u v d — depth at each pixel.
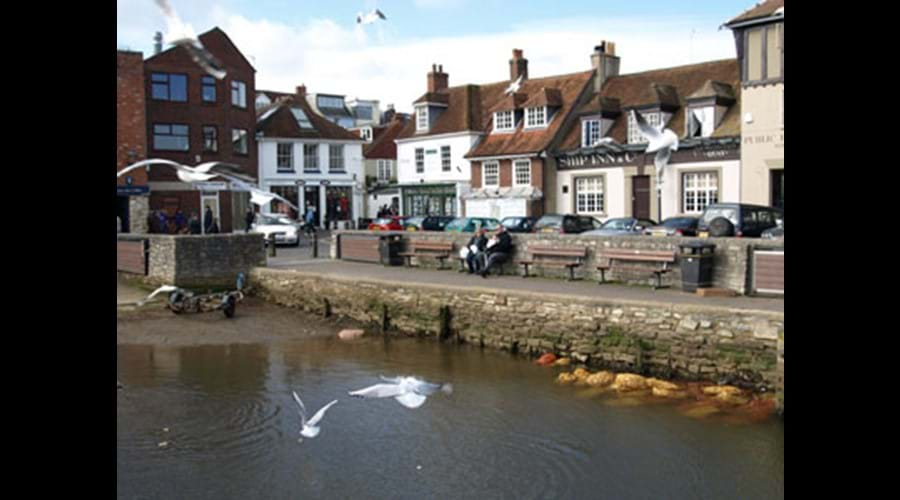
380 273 18.55
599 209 34.03
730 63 32.38
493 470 8.34
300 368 12.88
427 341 15.10
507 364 13.03
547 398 10.91
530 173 35.97
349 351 14.23
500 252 17.45
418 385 9.70
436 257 19.47
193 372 12.60
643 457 8.65
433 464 8.52
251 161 42.66
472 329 14.60
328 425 9.85
